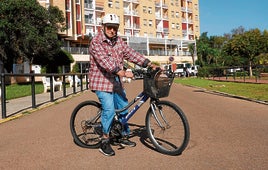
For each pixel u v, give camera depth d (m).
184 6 83.44
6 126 6.84
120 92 4.57
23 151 4.69
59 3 46.50
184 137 4.12
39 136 5.70
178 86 23.08
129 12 69.50
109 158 4.24
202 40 77.38
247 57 39.84
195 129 6.02
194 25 86.81
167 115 4.31
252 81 23.53
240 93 13.62
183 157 4.17
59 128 6.43
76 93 16.31
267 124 6.47
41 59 36.41
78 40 54.97
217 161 3.96
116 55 4.52
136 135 5.52
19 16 28.58
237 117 7.45
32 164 4.05
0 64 30.66
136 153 4.42
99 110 4.82
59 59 38.72
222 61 61.97
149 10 74.31
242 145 4.74
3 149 4.84
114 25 4.39
